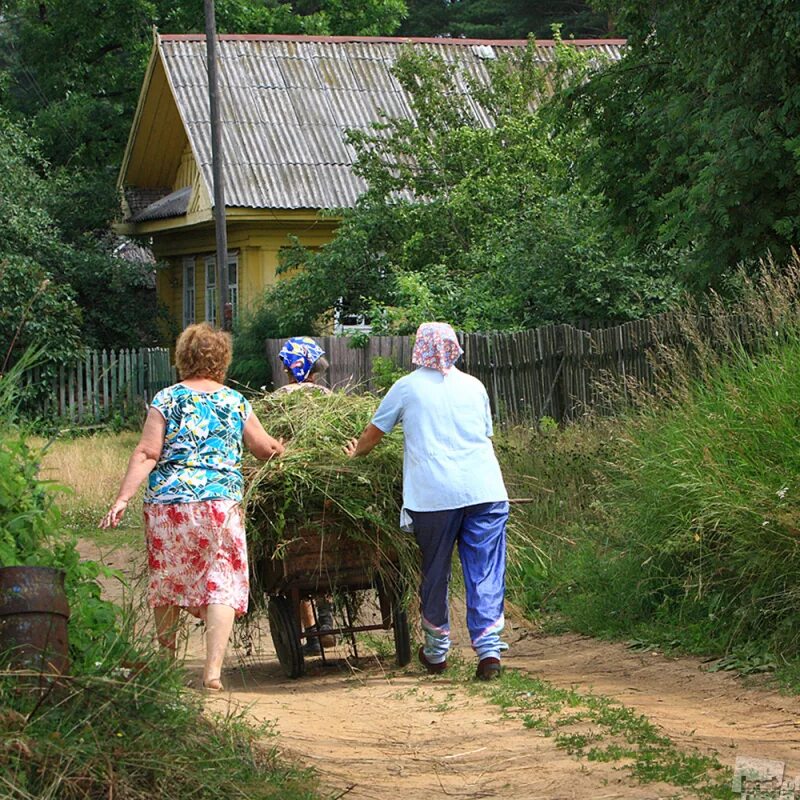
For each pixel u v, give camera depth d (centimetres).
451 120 4175
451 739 968
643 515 1480
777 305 1562
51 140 6334
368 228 3844
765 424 1376
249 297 4716
